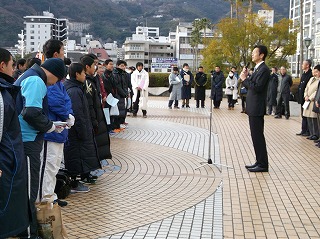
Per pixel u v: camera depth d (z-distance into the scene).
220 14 169.12
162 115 17.64
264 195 6.77
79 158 6.60
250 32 37.81
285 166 8.83
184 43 93.19
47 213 4.34
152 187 7.09
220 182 7.51
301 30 37.56
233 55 39.22
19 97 4.58
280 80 17.22
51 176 5.54
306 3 83.00
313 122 12.02
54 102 5.63
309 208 6.17
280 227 5.39
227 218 5.69
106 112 10.37
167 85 33.88
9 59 4.03
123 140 11.40
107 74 12.04
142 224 5.40
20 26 83.44
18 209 3.80
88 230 5.16
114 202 6.27
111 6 150.25
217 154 9.88
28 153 4.52
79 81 6.60
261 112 8.19
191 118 16.78
